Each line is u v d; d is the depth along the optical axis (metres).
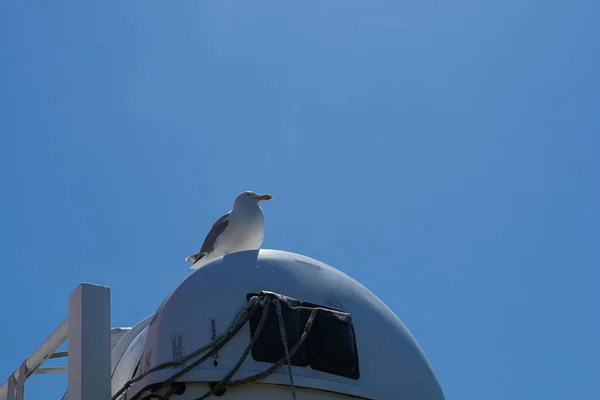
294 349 10.39
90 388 10.65
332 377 10.68
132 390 10.75
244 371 10.23
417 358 11.75
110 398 10.75
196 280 11.11
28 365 13.59
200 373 10.20
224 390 10.20
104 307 11.20
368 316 11.53
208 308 10.73
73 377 10.85
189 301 10.85
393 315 12.06
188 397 10.25
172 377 10.17
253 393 10.24
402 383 11.30
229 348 10.39
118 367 12.35
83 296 11.10
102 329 11.05
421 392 11.45
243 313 10.52
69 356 11.09
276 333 10.46
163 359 10.53
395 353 11.47
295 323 10.64
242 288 10.94
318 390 10.50
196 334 10.55
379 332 11.47
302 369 10.48
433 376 11.81
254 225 13.28
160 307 11.36
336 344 10.81
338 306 11.31
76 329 11.02
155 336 10.77
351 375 10.88
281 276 11.21
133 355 11.84
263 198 13.55
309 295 11.16
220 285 10.96
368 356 11.17
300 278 11.31
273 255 11.58
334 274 11.80
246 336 10.48
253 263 11.32
